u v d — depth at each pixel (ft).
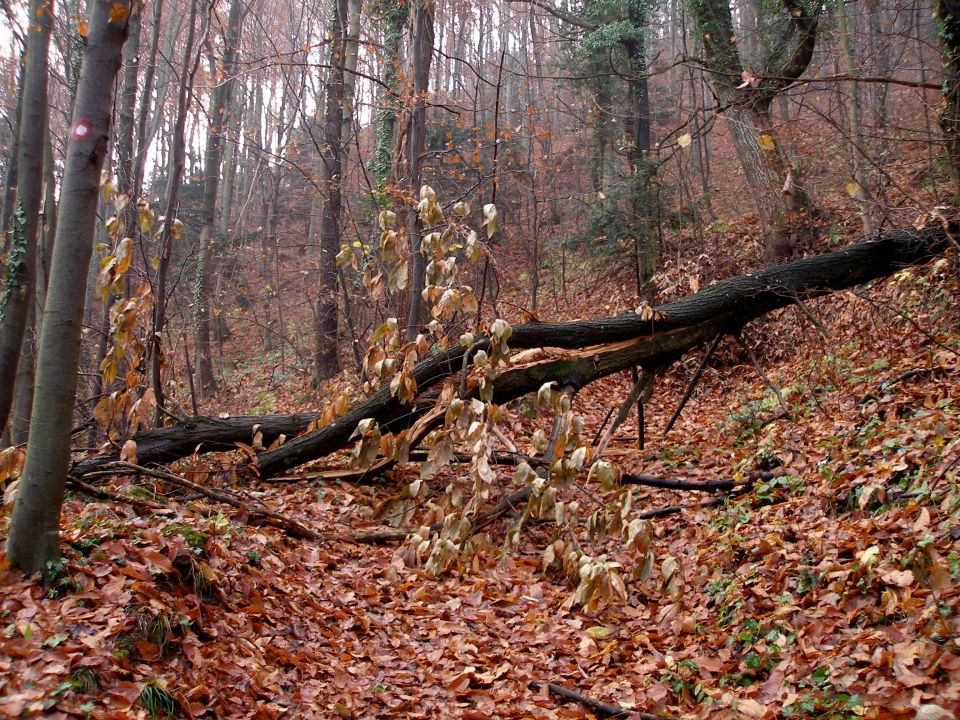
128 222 27.53
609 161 64.59
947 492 15.87
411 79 39.86
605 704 13.38
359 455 20.56
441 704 13.37
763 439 26.91
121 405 20.30
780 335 40.06
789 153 43.73
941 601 12.40
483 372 21.43
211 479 24.16
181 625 12.21
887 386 25.41
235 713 11.34
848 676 11.64
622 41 60.59
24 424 25.52
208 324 59.26
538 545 22.35
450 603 17.75
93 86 12.00
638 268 44.04
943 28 26.40
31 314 25.98
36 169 21.88
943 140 27.43
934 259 27.58
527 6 93.40
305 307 76.54
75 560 12.58
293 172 85.71
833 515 18.37
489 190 58.90
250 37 75.92
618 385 43.24
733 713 12.10
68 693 9.61
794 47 43.80
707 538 20.22
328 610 16.14
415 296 36.86
